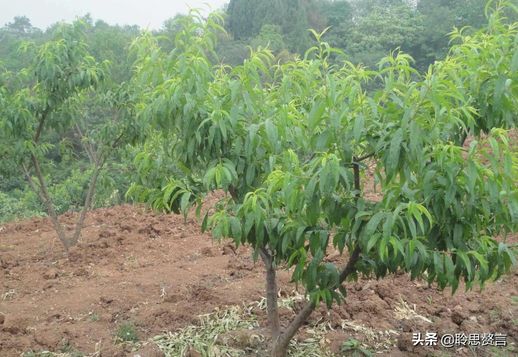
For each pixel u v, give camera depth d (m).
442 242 2.96
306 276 3.15
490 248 3.06
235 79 3.47
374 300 4.85
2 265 6.41
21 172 6.80
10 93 6.32
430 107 2.73
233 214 3.35
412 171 2.85
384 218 2.68
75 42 6.25
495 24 3.10
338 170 2.54
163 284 5.51
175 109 3.26
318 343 4.23
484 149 2.74
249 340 4.23
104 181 7.18
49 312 4.97
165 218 7.89
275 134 2.92
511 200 2.74
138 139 6.41
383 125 2.79
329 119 2.86
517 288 5.26
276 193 3.08
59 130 6.86
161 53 3.53
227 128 3.12
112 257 6.53
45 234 7.81
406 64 3.05
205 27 3.44
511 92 2.89
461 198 2.72
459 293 5.19
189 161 3.41
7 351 4.23
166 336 4.38
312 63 3.20
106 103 6.43
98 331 4.56
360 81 3.15
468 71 2.92
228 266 5.89
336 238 2.97
